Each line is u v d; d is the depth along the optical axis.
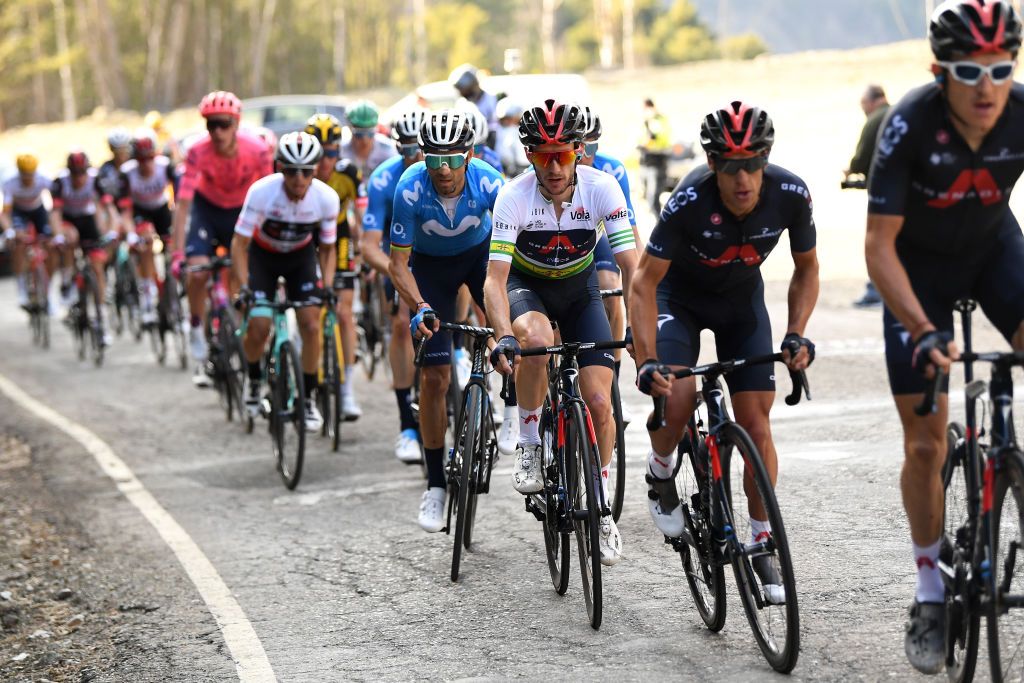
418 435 24.50
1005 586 11.69
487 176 19.70
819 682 13.03
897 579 15.86
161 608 18.69
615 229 16.72
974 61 10.99
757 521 13.70
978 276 12.67
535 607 16.56
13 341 51.31
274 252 26.28
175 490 25.94
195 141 32.38
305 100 84.81
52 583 20.78
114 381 40.25
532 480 17.05
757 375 14.22
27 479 28.31
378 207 23.06
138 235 41.38
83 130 170.25
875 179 11.91
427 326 17.31
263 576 19.56
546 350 15.81
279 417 25.14
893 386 12.49
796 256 14.11
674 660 14.16
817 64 148.12
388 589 18.16
